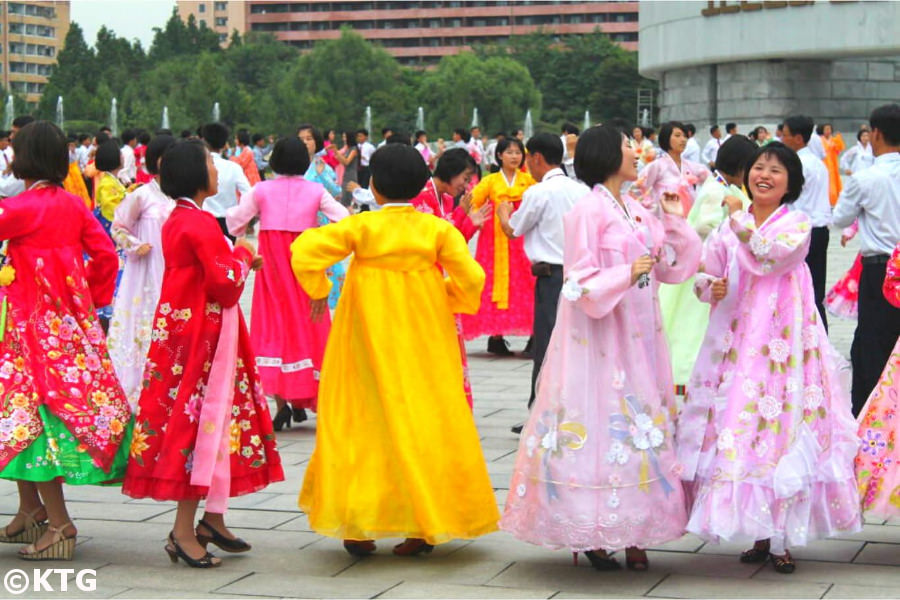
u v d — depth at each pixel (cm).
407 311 576
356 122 9281
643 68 4191
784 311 556
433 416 572
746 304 561
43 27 14412
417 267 580
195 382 568
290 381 874
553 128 9081
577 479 537
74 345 586
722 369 564
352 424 573
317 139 1149
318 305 591
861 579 544
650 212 577
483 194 1177
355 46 9700
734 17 3753
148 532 638
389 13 13400
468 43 13212
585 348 546
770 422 545
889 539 611
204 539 588
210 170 580
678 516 548
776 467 537
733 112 3897
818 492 548
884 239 776
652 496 540
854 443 561
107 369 596
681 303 938
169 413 570
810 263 983
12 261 586
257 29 13825
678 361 932
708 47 3834
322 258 574
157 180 905
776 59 3797
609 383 544
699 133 4009
